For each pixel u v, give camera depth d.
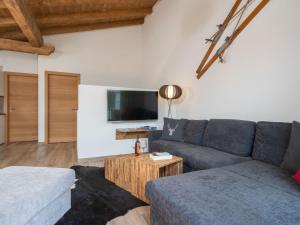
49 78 5.54
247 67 2.87
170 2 4.77
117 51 6.14
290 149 1.88
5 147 4.99
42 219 1.56
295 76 2.30
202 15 3.76
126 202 2.12
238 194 1.33
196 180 1.58
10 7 2.76
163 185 1.50
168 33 4.86
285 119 2.40
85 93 3.91
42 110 5.46
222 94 3.29
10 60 5.74
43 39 5.36
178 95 4.02
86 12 4.86
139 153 2.69
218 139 2.83
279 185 1.50
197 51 3.89
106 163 2.79
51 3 3.95
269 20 2.58
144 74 6.12
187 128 3.48
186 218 1.13
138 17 5.95
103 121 4.06
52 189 1.62
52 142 5.63
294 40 2.32
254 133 2.45
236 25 3.04
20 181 1.64
